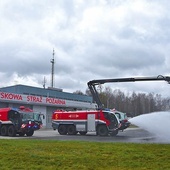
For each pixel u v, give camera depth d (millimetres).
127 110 115125
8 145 12875
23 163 9008
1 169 8266
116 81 27828
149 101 113875
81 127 32844
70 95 68188
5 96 46500
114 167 8594
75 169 8359
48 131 42531
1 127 30359
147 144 13367
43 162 9164
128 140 21375
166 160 9477
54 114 34781
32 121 30156
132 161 9328
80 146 12477
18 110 30094
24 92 56375
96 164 8938
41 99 53625
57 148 11844
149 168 8453
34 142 14617
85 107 66000
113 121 31359
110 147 12094
